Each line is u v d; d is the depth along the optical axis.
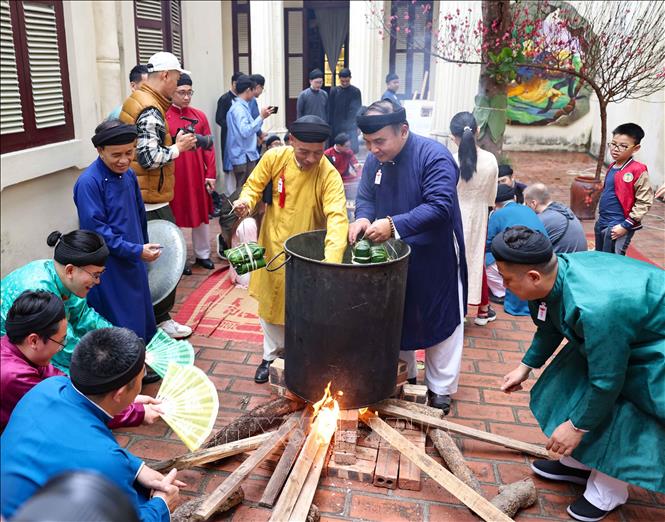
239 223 5.19
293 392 2.88
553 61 5.29
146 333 3.65
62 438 1.69
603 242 4.13
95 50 5.62
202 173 5.57
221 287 5.24
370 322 2.63
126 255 3.30
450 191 2.91
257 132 7.78
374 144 2.90
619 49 4.57
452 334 3.25
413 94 11.72
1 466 1.66
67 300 2.82
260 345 4.16
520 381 2.76
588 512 2.53
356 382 2.72
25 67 4.62
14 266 4.60
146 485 1.99
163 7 6.61
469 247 4.34
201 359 3.95
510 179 5.23
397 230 2.84
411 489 2.70
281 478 2.55
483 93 5.71
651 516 2.60
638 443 2.30
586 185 5.70
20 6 4.53
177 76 4.26
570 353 2.58
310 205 3.27
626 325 2.13
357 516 2.54
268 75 10.01
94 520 0.80
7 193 4.50
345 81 9.48
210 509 2.30
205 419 2.42
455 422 3.28
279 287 3.40
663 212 4.07
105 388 1.78
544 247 2.23
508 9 5.33
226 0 12.77
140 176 4.41
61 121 5.15
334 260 2.94
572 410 2.46
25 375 2.17
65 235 2.67
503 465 2.92
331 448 2.87
